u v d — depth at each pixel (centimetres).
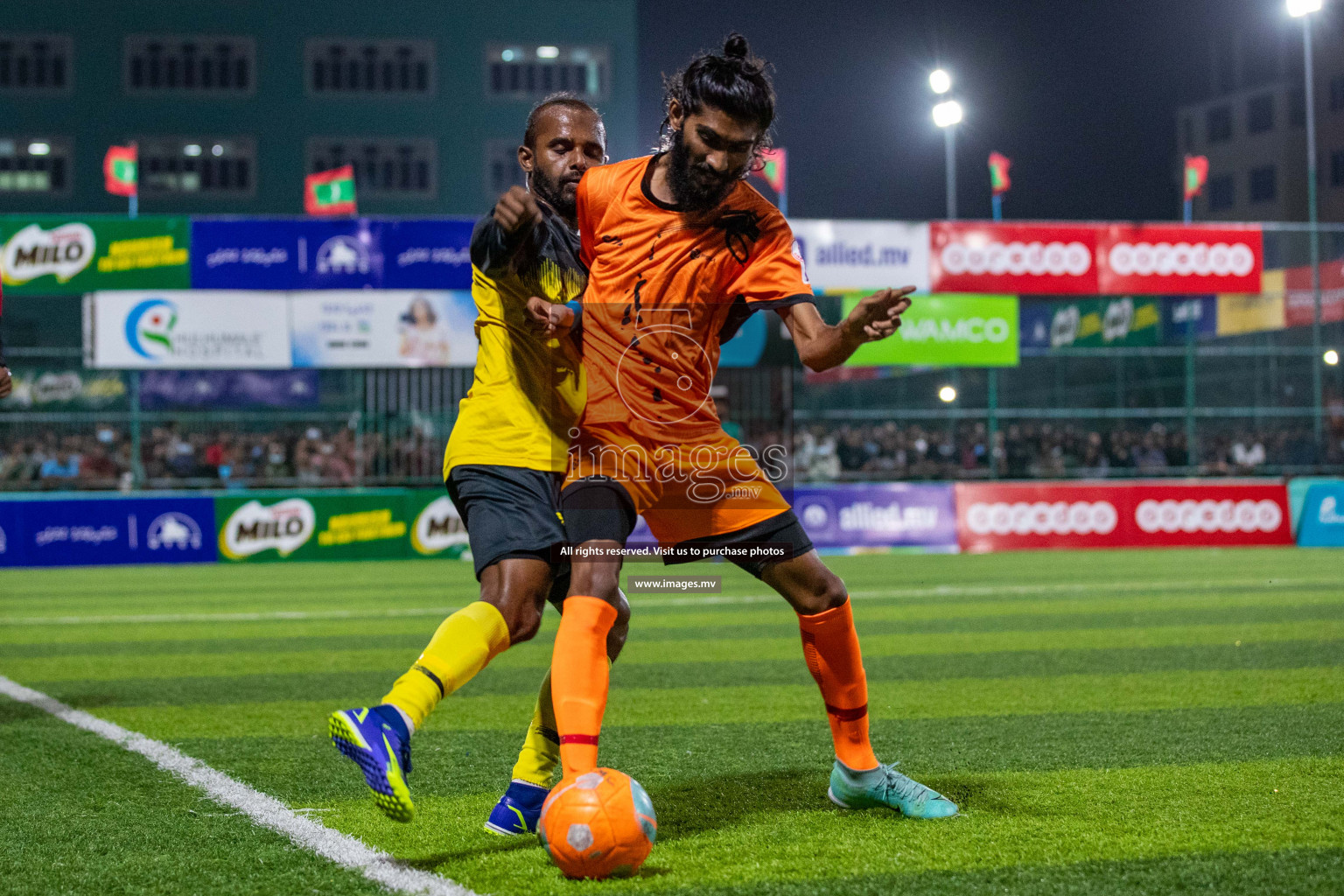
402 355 1427
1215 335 1673
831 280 1443
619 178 272
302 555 1453
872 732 417
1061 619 802
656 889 238
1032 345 1812
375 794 236
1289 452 1761
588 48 3064
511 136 3041
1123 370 1731
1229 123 4050
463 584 1152
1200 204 4147
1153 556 1399
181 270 1400
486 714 467
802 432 1611
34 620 870
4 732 430
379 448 1484
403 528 1475
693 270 262
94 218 1391
